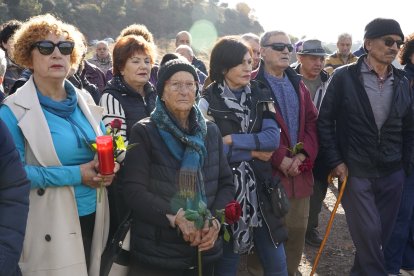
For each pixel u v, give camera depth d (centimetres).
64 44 264
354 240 415
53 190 258
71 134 267
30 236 256
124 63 353
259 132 342
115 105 346
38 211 256
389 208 420
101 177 262
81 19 4866
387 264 454
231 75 337
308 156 394
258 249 346
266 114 350
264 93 352
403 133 421
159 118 279
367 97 399
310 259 510
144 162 276
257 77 390
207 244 264
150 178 277
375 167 406
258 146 333
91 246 276
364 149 404
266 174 342
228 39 340
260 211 334
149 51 359
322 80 556
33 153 254
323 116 414
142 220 277
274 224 334
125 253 287
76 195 266
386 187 414
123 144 272
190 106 279
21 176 220
